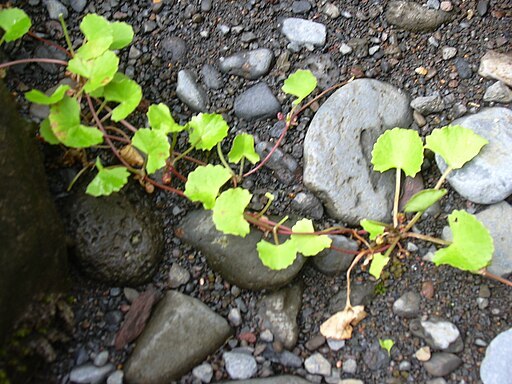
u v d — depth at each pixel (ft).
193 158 1.40
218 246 1.30
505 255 1.32
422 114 1.46
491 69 1.47
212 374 1.23
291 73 1.49
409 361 1.26
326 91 1.46
